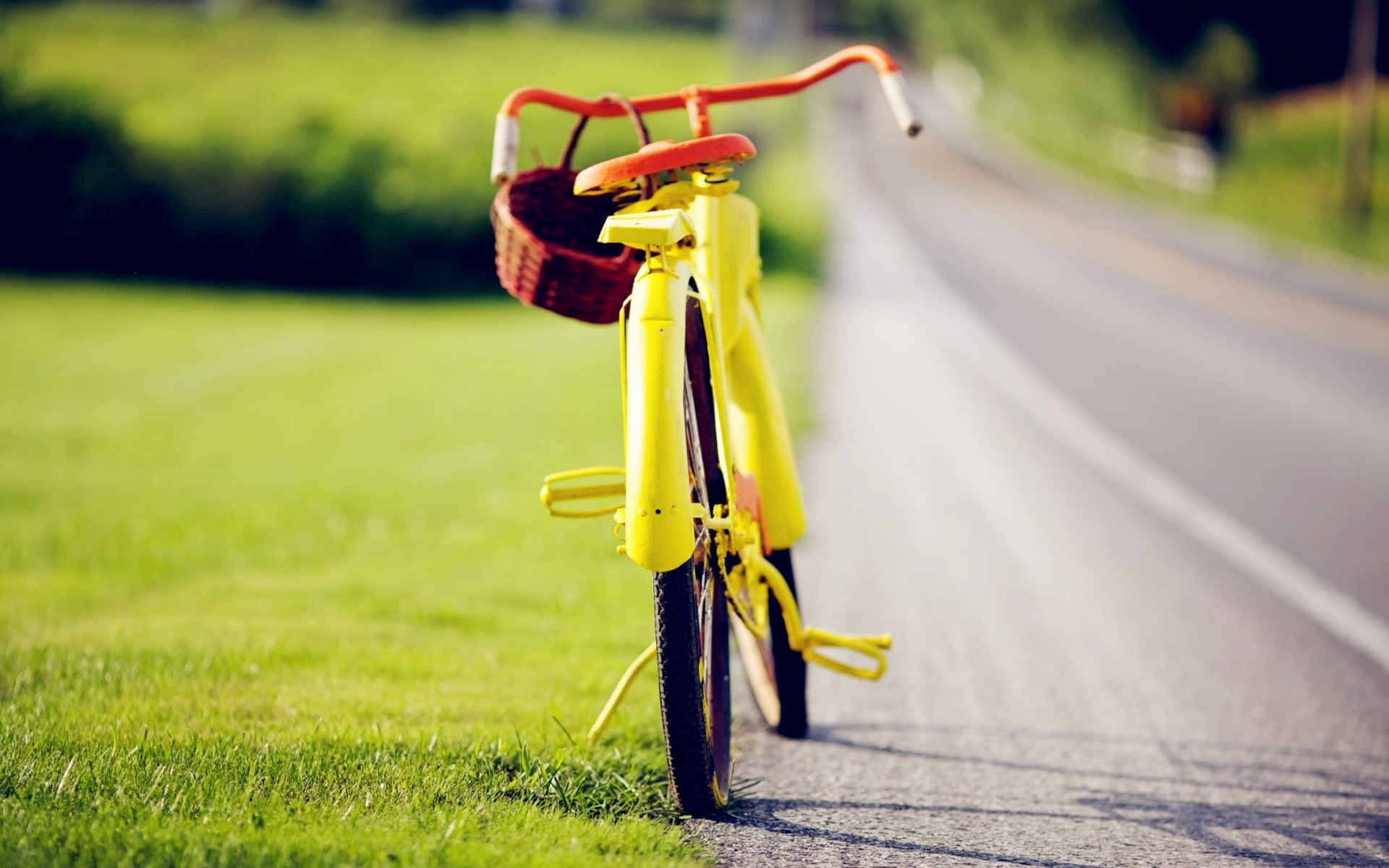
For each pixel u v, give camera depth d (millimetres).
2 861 2803
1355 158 39469
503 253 4008
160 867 2816
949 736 4645
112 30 62906
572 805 3549
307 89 50500
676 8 135250
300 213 33375
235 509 9562
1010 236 38031
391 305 31484
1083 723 4871
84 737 3803
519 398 14656
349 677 4793
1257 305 24594
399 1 98000
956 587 6922
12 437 13586
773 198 38594
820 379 14523
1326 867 3600
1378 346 19516
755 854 3432
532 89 4020
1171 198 50031
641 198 3893
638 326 3262
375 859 2916
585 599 6496
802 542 7855
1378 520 8906
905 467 10258
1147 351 17984
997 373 15469
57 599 6527
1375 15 39094
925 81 107500
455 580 6992
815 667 5500
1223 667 5684
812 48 111375
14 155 32719
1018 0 75312
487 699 4551
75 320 25109
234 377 17938
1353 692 5410
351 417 14305
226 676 4727
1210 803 4078
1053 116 71812
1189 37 58531
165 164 33281
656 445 3146
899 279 26781
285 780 3467
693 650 3262
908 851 3533
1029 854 3574
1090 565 7465
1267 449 11477
